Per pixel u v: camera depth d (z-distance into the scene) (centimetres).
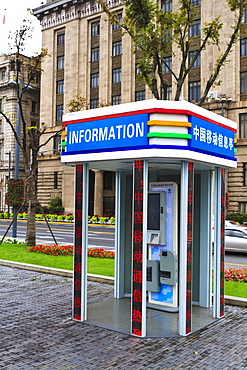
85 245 690
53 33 4709
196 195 812
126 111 621
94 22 4353
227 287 934
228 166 730
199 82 3384
